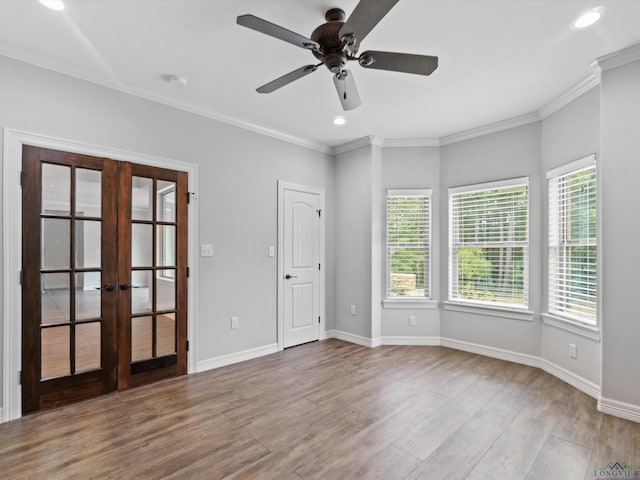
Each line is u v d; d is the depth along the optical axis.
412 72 2.01
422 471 1.80
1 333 2.28
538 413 2.42
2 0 1.85
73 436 2.12
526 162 3.45
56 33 2.16
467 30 2.11
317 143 4.37
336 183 4.55
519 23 2.04
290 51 2.37
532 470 1.81
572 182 3.00
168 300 3.07
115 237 2.76
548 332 3.24
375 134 4.04
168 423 2.28
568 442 2.06
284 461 1.88
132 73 2.66
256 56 2.43
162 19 2.03
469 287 3.92
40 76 2.44
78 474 1.77
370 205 4.15
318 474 1.77
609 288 2.43
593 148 2.71
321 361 3.56
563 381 3.00
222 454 1.94
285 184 4.02
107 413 2.41
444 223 4.12
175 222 3.11
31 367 2.39
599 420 2.32
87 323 2.63
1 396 2.28
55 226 2.50
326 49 1.87
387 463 1.86
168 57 2.44
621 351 2.38
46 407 2.45
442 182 4.16
